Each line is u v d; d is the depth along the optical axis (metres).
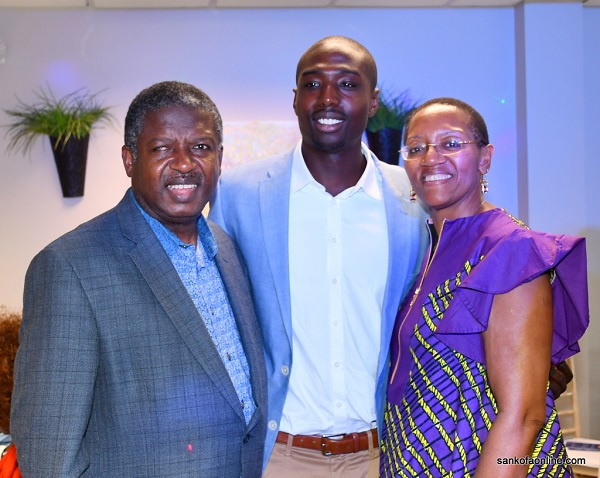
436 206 1.77
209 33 4.84
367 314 2.13
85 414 1.48
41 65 4.75
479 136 1.77
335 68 2.06
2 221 4.78
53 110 4.70
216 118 1.73
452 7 5.00
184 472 1.54
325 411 2.10
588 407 5.07
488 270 1.53
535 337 1.51
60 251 1.52
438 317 1.66
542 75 4.96
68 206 4.80
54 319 1.47
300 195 2.16
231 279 1.85
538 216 4.97
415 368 1.71
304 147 2.18
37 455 1.43
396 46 4.98
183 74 4.83
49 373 1.45
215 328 1.72
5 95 4.74
